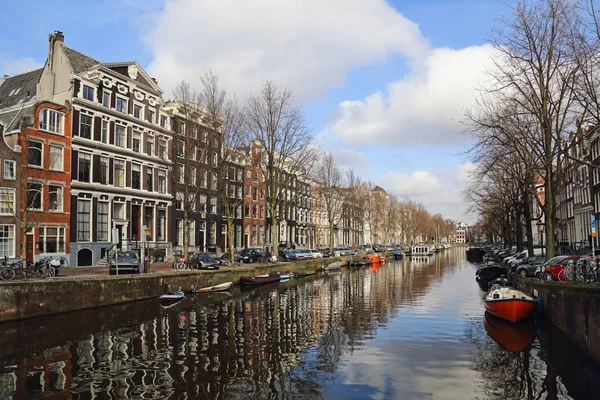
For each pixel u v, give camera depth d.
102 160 33.31
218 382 11.02
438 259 74.44
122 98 35.50
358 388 10.66
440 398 10.05
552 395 10.16
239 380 11.18
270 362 12.70
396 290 29.64
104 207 33.22
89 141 31.94
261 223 57.91
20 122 27.28
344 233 91.88
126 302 22.19
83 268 29.41
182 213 41.69
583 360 12.46
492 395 10.20
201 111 32.81
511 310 17.64
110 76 34.22
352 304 23.39
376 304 23.41
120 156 34.75
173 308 21.72
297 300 24.86
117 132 35.00
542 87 20.72
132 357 13.09
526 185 26.08
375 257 58.81
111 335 15.79
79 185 30.89
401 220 107.31
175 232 40.78
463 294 27.38
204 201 44.25
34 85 34.66
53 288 18.69
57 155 29.64
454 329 17.09
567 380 11.18
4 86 36.56
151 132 38.41
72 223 30.39
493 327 17.41
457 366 12.41
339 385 10.86
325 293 28.11
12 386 10.64
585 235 44.84
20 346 14.20
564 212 54.50
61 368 12.02
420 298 25.66
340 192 61.34
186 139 32.31
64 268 28.98
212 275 29.14
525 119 23.48
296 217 70.12
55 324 17.28
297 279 38.12
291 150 40.03
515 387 10.71
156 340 15.14
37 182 26.12
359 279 37.97
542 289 17.91
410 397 10.10
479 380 11.23
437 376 11.55
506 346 14.50
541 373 11.76
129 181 35.69
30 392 10.27
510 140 22.08
